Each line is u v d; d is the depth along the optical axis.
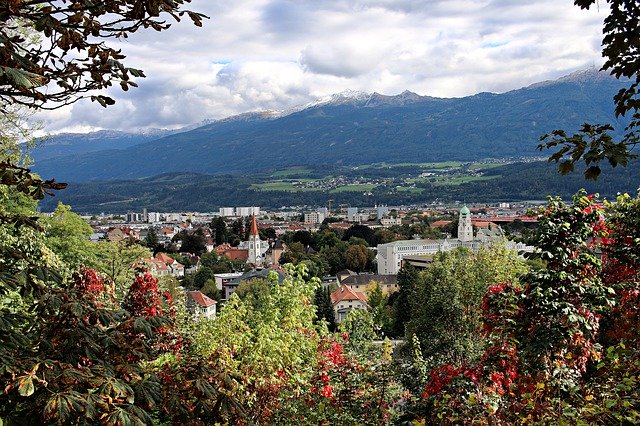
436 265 29.72
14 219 4.64
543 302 6.90
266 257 117.75
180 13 4.28
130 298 8.40
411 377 10.49
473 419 6.12
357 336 13.30
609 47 4.08
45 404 3.58
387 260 106.94
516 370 6.98
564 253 7.08
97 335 4.59
